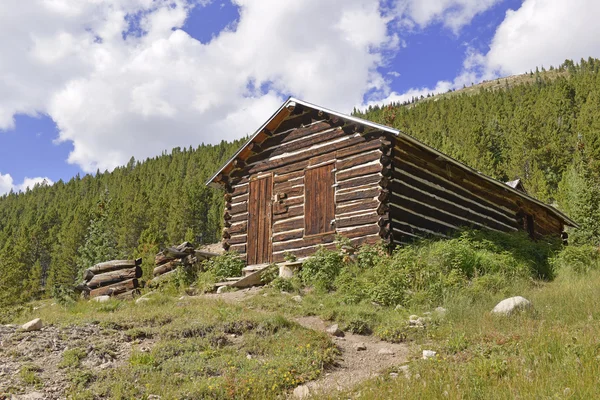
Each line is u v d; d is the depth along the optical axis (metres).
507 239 17.83
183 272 17.30
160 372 7.39
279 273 15.62
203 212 85.94
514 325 9.41
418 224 16.02
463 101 116.88
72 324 9.24
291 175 18.11
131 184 109.56
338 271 14.19
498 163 68.00
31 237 85.56
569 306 10.36
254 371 7.54
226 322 9.54
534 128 71.50
